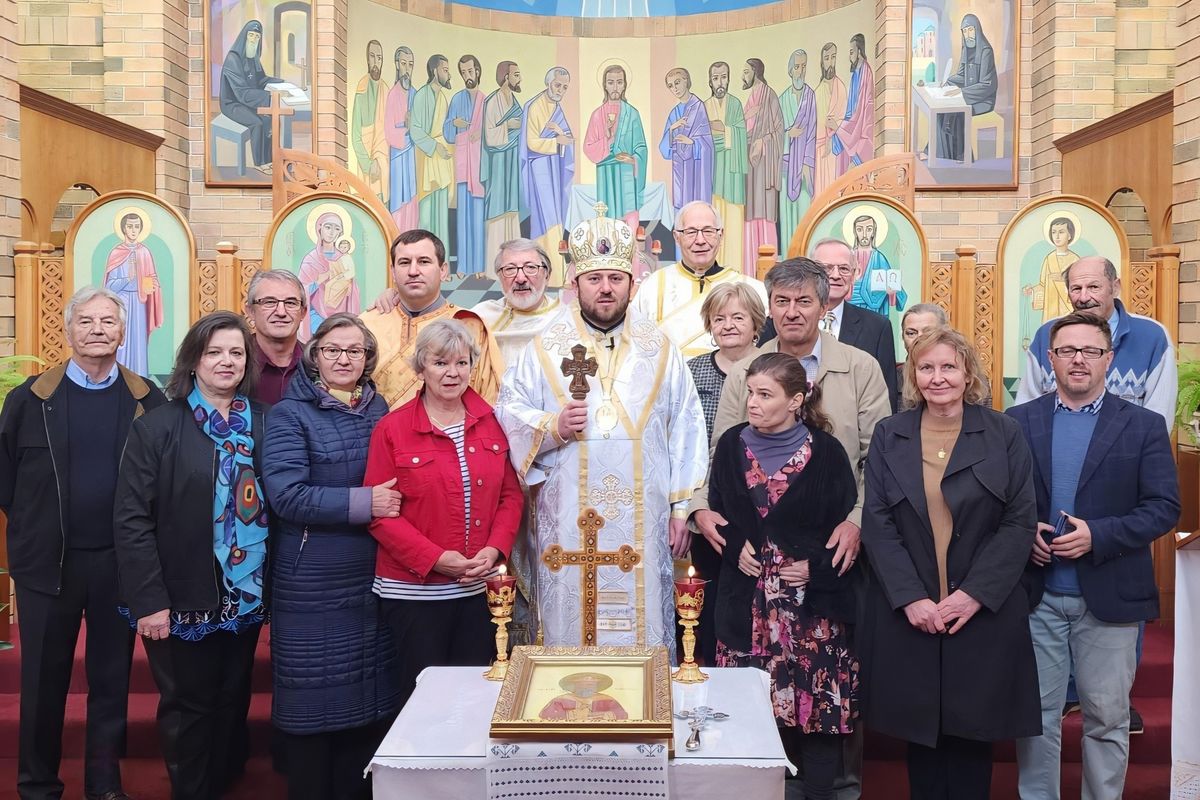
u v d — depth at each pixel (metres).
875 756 4.48
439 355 3.50
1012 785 4.23
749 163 10.98
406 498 3.54
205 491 3.54
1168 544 5.76
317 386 3.64
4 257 6.00
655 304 5.27
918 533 3.36
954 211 9.10
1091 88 8.48
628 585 3.73
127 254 6.19
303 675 3.50
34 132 6.85
